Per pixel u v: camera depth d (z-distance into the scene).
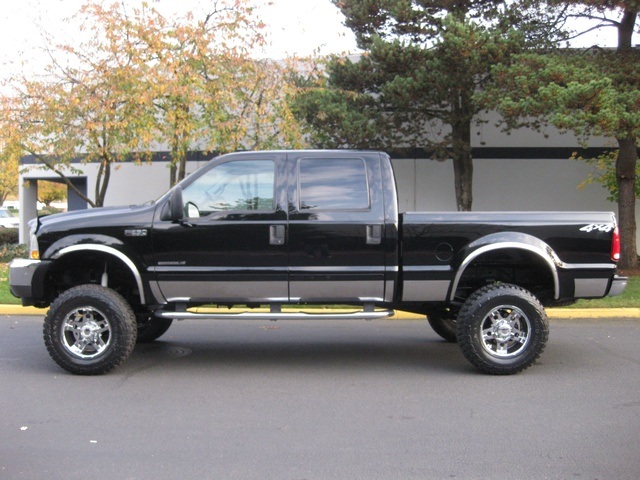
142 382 6.66
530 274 7.45
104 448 4.79
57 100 13.61
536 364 7.36
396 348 8.41
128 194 19.41
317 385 6.56
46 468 4.41
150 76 12.81
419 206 18.05
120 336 6.77
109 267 7.43
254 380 6.75
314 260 6.85
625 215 14.67
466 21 13.20
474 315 6.77
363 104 15.15
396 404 5.89
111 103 13.33
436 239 6.85
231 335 9.30
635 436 5.02
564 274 6.90
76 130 13.92
